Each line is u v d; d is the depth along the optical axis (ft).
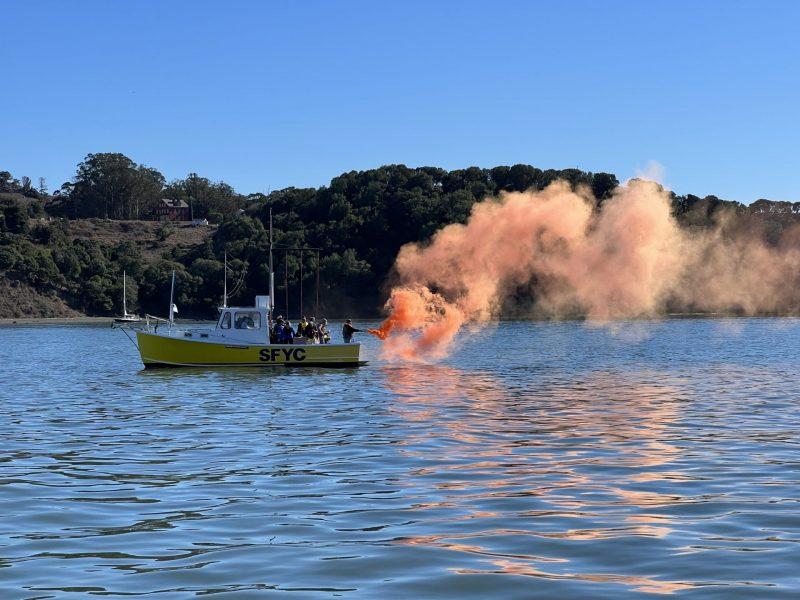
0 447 81.56
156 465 71.51
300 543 47.39
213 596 39.17
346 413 104.68
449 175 569.64
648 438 83.56
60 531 50.60
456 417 99.96
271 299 185.88
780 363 185.78
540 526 50.47
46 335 411.54
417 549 46.01
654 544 46.34
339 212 561.02
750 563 42.73
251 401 118.93
